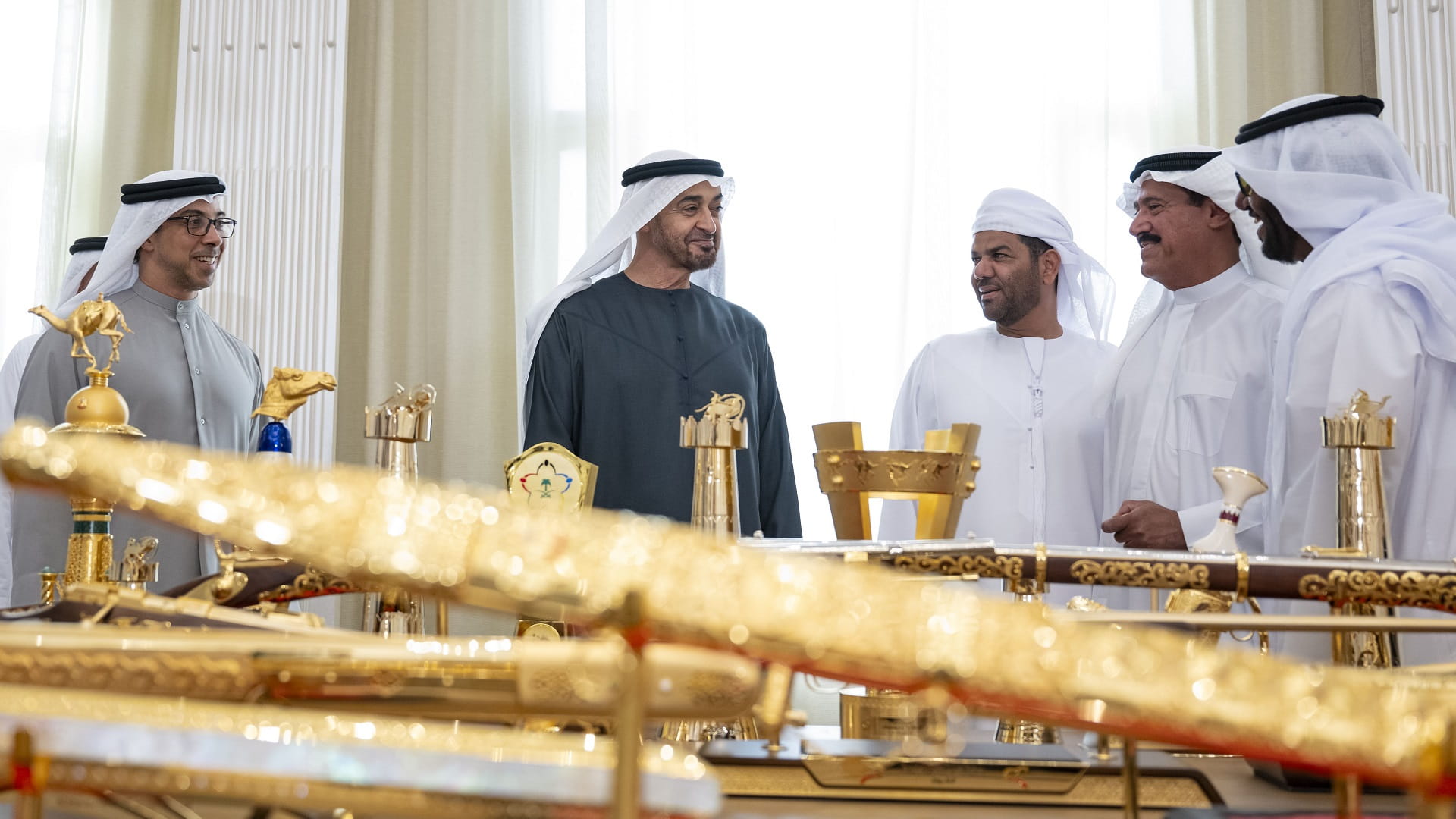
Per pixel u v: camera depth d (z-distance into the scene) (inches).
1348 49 169.8
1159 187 107.3
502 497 15.2
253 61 161.9
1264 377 101.3
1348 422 50.6
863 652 14.0
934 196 170.4
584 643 20.5
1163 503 101.7
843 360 169.2
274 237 159.3
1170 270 107.4
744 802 29.2
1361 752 13.1
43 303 177.9
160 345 119.7
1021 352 116.5
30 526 97.8
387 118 176.1
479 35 175.8
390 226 175.2
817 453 54.6
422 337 173.0
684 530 14.9
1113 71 172.7
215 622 31.0
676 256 118.4
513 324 172.9
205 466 15.0
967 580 44.3
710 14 176.2
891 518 106.3
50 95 182.9
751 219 173.3
